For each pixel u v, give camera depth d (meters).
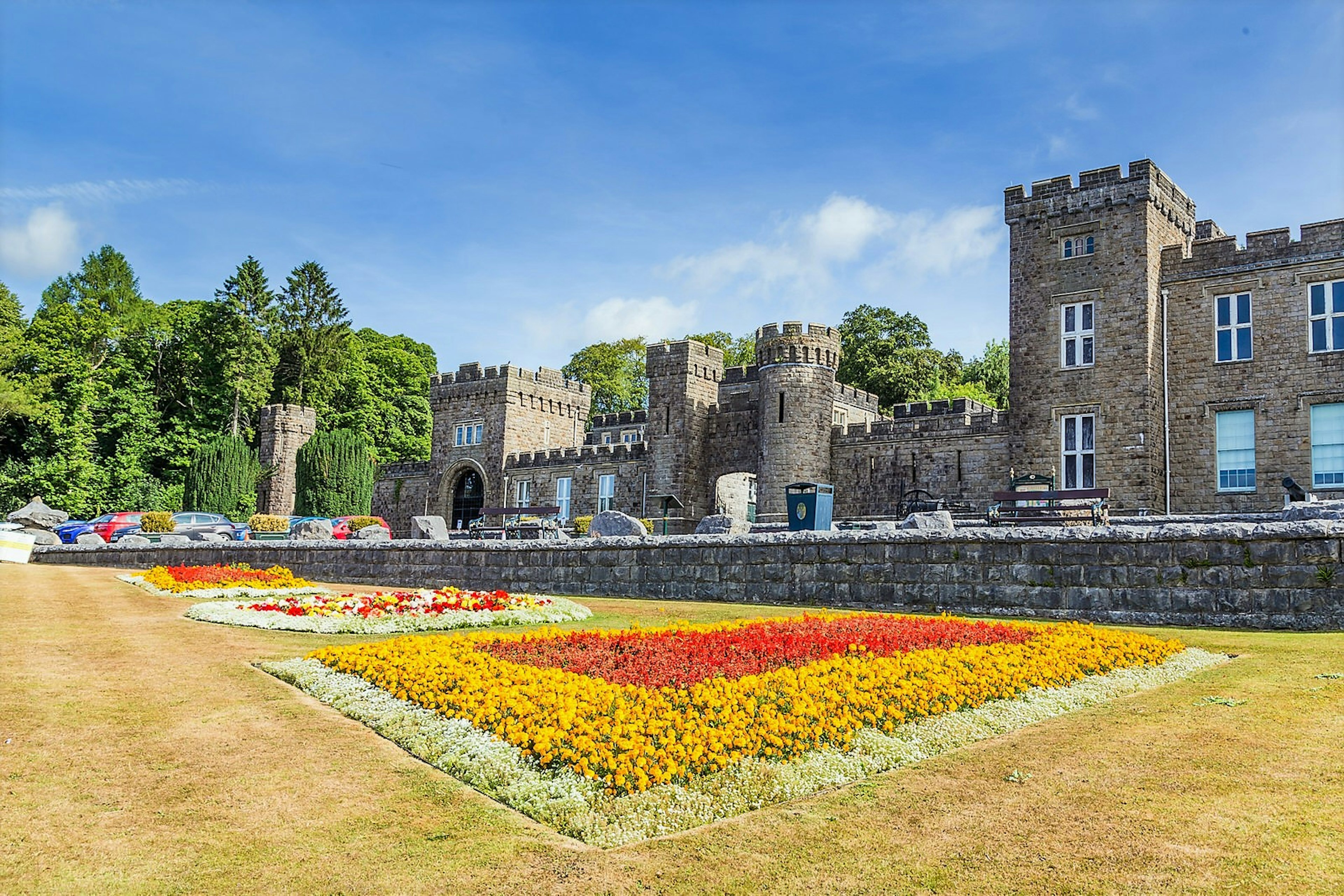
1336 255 28.61
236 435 66.25
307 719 9.02
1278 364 29.31
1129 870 5.55
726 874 5.69
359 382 79.62
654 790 6.91
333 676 10.66
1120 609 15.27
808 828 6.35
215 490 57.41
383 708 9.29
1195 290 31.02
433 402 59.50
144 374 68.25
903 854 5.90
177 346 71.62
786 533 19.39
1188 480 30.53
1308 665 10.59
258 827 6.39
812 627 13.30
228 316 69.94
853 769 7.47
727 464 47.88
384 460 80.19
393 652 11.38
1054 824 6.26
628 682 9.46
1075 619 15.62
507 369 56.28
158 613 16.89
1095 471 31.47
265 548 30.12
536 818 6.59
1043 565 16.16
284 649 12.88
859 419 54.81
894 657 10.66
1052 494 25.59
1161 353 31.42
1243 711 8.73
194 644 13.07
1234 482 29.83
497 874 5.72
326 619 15.84
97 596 19.88
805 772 7.33
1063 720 8.94
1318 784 6.73
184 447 66.62
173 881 5.61
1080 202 32.47
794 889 5.48
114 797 6.85
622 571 21.75
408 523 62.09
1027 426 32.97
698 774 7.24
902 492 40.72
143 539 36.62
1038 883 5.45
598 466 51.84
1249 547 14.24
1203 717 8.66
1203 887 5.31
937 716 8.90
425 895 5.46
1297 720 8.30
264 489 66.31
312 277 82.50
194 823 6.43
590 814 6.52
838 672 9.76
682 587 20.73
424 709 9.15
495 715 8.42
